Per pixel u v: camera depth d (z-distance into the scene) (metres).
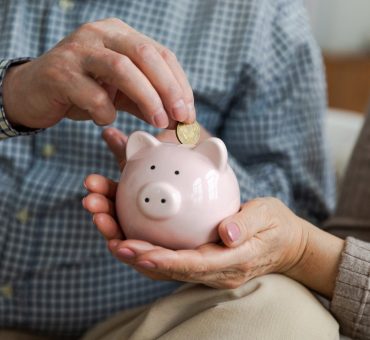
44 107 0.51
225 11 0.77
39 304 0.72
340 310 0.54
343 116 1.23
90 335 0.65
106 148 0.72
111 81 0.45
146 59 0.44
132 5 0.76
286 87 0.81
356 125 1.14
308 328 0.48
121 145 0.60
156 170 0.44
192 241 0.44
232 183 0.47
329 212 0.88
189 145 0.47
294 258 0.54
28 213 0.71
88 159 0.73
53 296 0.71
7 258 0.71
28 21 0.75
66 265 0.71
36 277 0.71
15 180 0.74
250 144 0.82
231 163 0.74
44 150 0.74
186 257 0.41
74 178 0.73
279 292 0.50
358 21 2.15
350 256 0.54
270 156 0.82
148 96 0.43
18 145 0.73
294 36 0.80
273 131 0.81
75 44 0.47
